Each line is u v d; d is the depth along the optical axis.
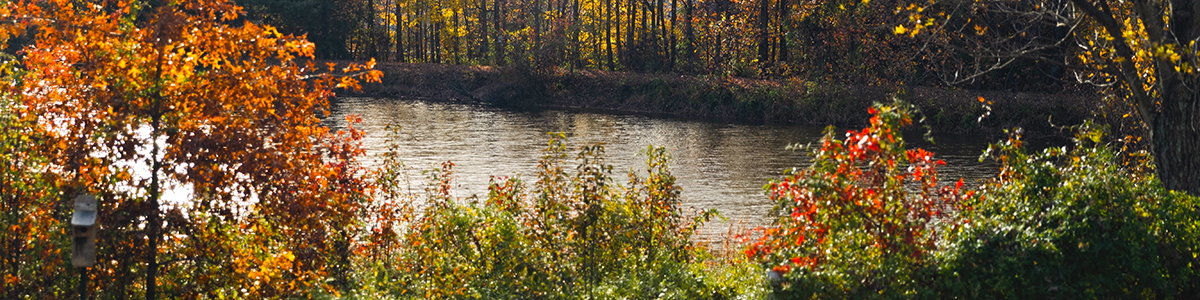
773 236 7.18
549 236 9.37
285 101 7.67
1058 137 33.03
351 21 72.50
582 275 9.30
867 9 34.12
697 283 8.84
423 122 38.31
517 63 51.94
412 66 61.19
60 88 7.39
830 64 42.69
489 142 30.92
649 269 9.56
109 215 7.09
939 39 11.61
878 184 6.54
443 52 84.38
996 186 7.00
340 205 9.25
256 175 7.43
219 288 7.75
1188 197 7.46
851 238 6.52
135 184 7.29
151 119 7.33
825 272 6.45
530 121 39.88
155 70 7.26
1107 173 6.52
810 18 42.09
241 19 62.66
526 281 8.73
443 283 8.63
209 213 7.56
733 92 43.72
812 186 6.46
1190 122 9.21
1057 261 6.13
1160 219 6.68
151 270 7.32
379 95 56.50
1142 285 6.28
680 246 10.73
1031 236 6.18
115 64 7.21
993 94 36.16
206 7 7.36
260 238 8.02
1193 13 9.14
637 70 58.84
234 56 7.51
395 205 11.33
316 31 68.25
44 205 7.26
